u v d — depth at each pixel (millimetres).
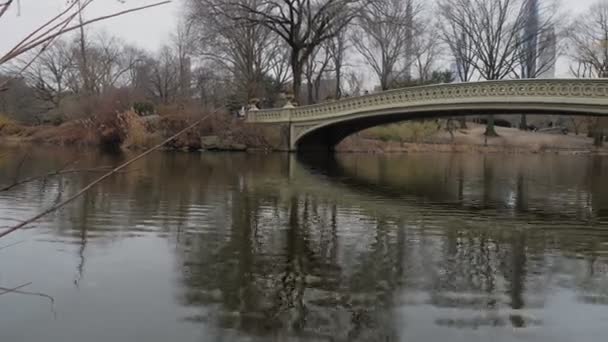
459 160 27719
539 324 4188
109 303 4449
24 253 5938
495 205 10547
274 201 10375
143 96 37312
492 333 3998
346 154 30484
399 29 41875
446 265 5824
